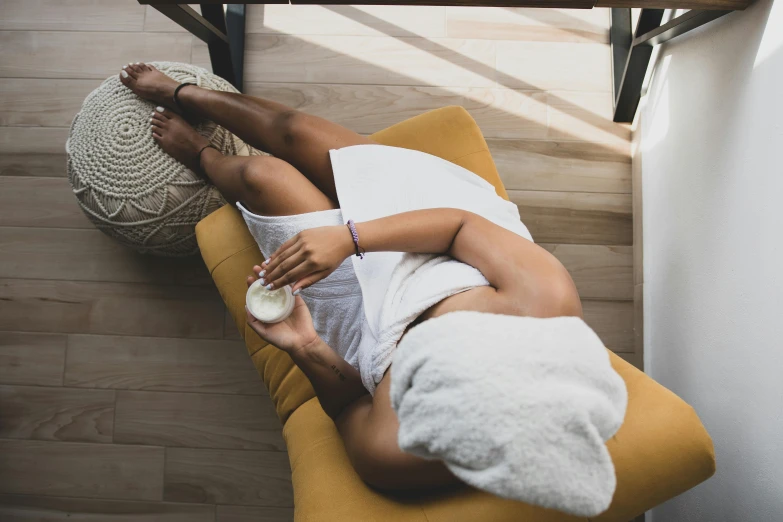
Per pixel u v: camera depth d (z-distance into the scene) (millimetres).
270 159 1072
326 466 983
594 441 542
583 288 1617
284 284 848
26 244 1635
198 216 1368
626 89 1590
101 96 1340
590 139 1664
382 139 1256
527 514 852
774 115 1006
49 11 1690
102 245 1632
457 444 545
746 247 1090
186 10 1252
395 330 830
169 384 1595
